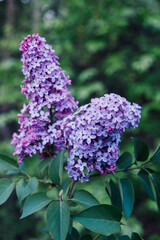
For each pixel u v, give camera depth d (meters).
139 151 1.22
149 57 5.13
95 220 1.04
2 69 5.36
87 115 1.10
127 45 5.97
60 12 6.42
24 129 1.28
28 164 1.50
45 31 5.74
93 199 1.15
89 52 5.82
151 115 5.46
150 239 4.75
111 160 1.13
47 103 1.21
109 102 1.08
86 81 5.94
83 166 1.12
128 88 5.37
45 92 1.21
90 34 5.73
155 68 5.95
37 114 1.21
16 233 4.96
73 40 5.79
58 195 1.21
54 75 1.21
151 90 5.12
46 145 1.30
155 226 5.18
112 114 1.07
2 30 8.15
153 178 1.24
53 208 1.04
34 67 1.19
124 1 5.66
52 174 1.12
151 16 5.45
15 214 5.13
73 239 1.24
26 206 1.06
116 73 5.56
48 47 1.22
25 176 1.27
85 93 4.96
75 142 1.12
